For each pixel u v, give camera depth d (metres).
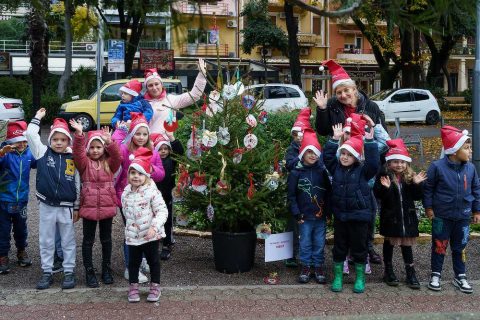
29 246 6.81
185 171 5.89
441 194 5.40
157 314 4.68
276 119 9.04
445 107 31.92
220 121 6.00
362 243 5.29
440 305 5.00
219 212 5.68
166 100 6.64
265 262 6.23
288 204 5.80
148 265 5.59
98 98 9.27
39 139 5.48
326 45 44.03
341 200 5.26
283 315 4.69
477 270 6.08
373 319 4.59
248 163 5.82
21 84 27.69
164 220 5.02
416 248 6.91
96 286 5.38
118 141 5.84
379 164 5.45
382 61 30.09
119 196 5.66
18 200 5.79
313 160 5.50
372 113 5.77
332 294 5.26
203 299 5.06
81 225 7.76
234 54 37.16
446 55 33.50
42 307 4.81
